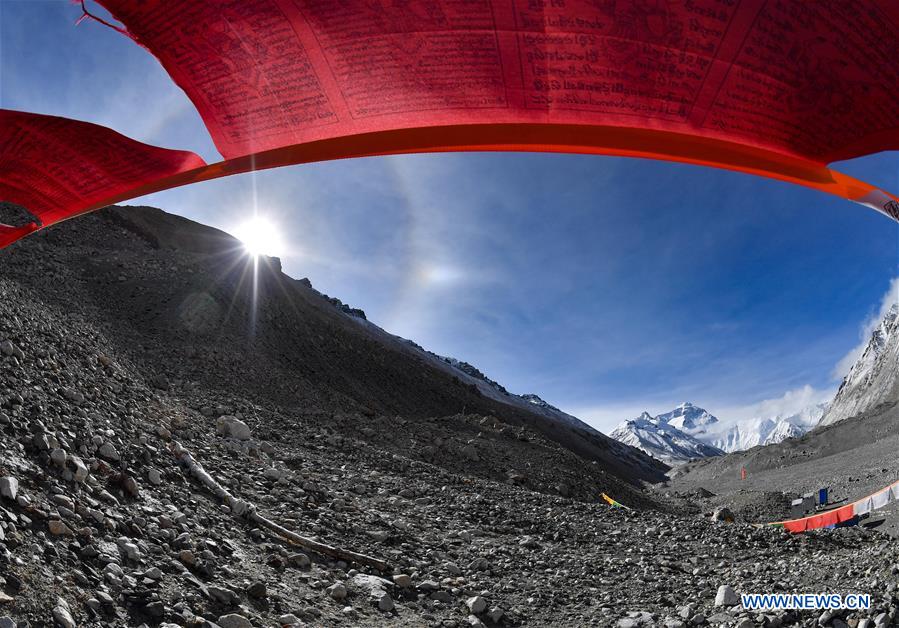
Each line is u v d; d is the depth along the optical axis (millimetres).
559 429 146375
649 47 1345
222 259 56594
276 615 7469
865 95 1347
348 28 1346
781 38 1344
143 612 6246
